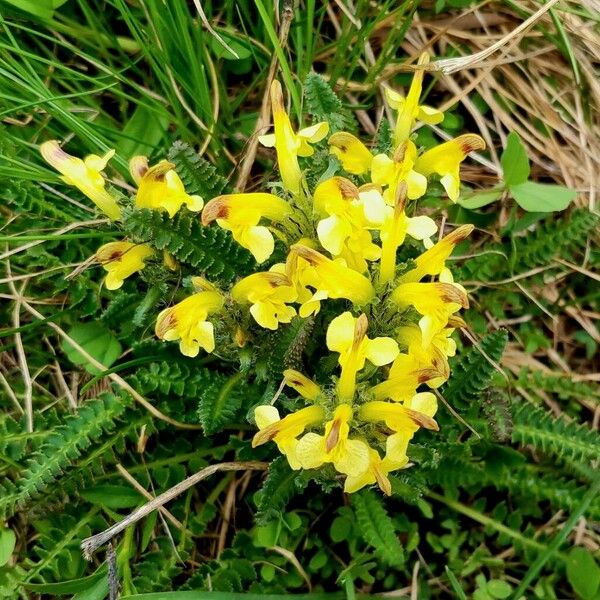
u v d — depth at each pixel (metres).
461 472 0.21
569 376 0.24
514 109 0.25
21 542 0.21
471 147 0.17
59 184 0.21
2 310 0.22
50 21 0.22
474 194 0.24
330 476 0.17
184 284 0.18
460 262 0.24
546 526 0.22
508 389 0.23
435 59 0.25
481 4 0.25
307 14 0.22
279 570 0.21
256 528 0.21
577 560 0.21
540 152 0.25
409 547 0.21
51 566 0.19
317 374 0.19
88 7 0.22
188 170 0.19
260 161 0.23
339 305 0.19
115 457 0.20
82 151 0.23
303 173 0.16
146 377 0.20
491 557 0.22
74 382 0.22
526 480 0.21
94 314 0.22
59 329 0.22
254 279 0.16
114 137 0.23
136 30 0.21
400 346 0.16
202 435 0.21
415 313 0.16
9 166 0.21
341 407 0.15
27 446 0.21
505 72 0.25
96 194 0.17
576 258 0.24
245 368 0.17
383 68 0.24
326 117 0.20
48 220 0.22
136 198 0.16
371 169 0.17
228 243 0.18
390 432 0.16
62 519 0.20
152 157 0.23
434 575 0.22
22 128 0.23
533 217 0.23
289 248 0.16
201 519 0.21
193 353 0.16
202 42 0.22
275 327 0.16
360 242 0.15
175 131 0.24
